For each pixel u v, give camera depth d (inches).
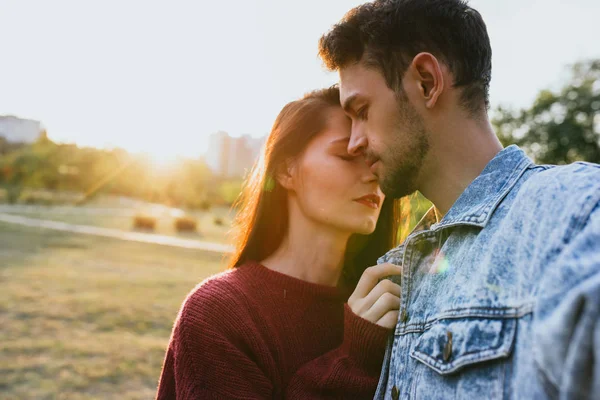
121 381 201.9
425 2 43.6
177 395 53.2
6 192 2038.6
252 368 51.8
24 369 207.2
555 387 27.2
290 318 57.7
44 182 2271.2
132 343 251.4
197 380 51.8
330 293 60.0
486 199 40.8
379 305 50.1
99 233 967.0
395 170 45.7
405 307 46.3
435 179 45.0
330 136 58.9
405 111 44.4
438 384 37.4
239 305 55.5
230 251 72.4
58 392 186.7
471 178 43.3
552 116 844.6
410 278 47.3
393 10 44.4
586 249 27.5
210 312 54.4
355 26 46.6
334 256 62.4
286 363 55.9
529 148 837.8
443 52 43.1
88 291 373.1
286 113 62.9
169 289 402.0
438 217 51.3
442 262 43.1
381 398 47.1
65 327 272.8
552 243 31.5
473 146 43.3
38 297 339.9
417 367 40.3
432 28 43.3
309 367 52.9
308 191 59.2
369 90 46.0
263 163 65.3
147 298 359.9
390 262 56.3
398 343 44.9
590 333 24.9
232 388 50.8
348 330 51.8
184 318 54.9
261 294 57.9
